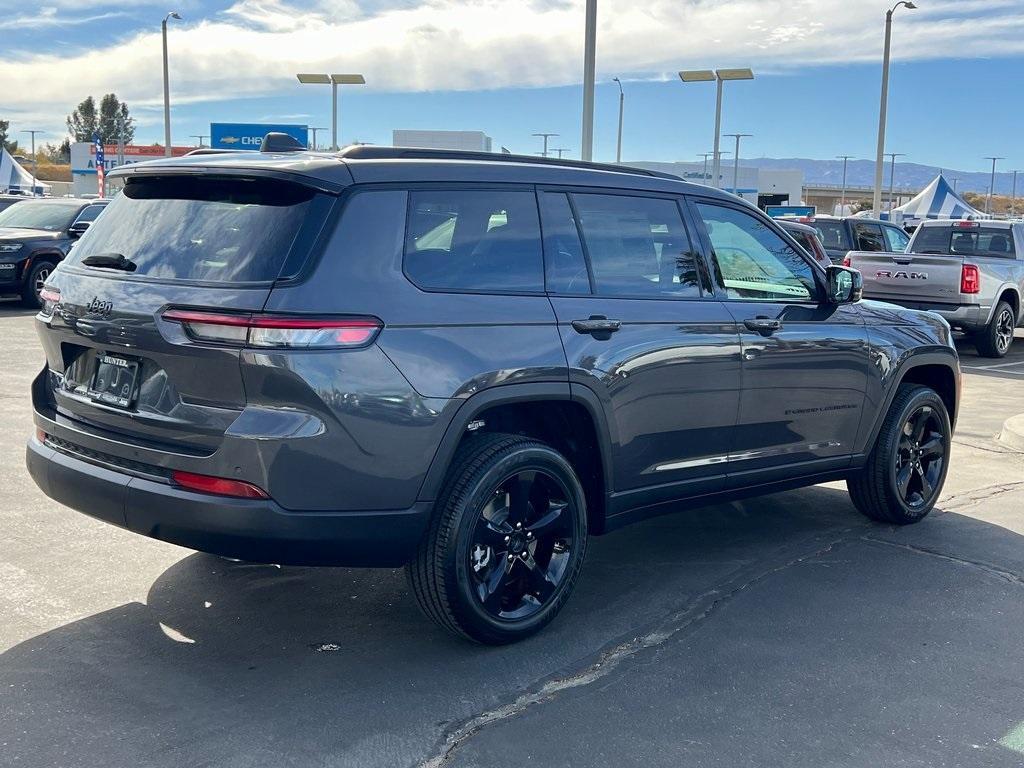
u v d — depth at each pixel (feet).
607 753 10.66
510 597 13.51
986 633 14.10
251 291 11.31
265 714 11.36
